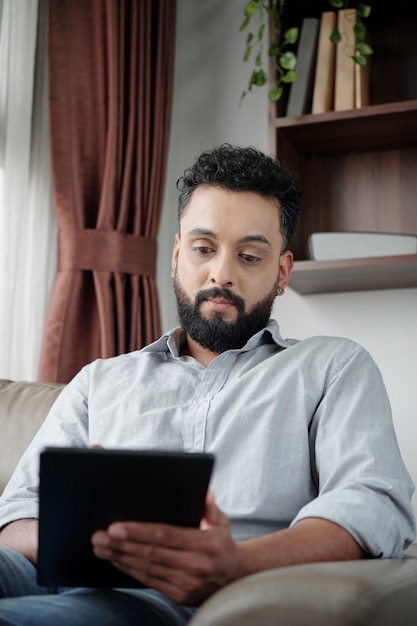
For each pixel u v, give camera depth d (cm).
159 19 239
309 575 82
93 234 219
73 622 90
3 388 173
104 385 139
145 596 104
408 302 230
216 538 92
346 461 116
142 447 128
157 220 234
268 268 136
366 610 77
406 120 218
